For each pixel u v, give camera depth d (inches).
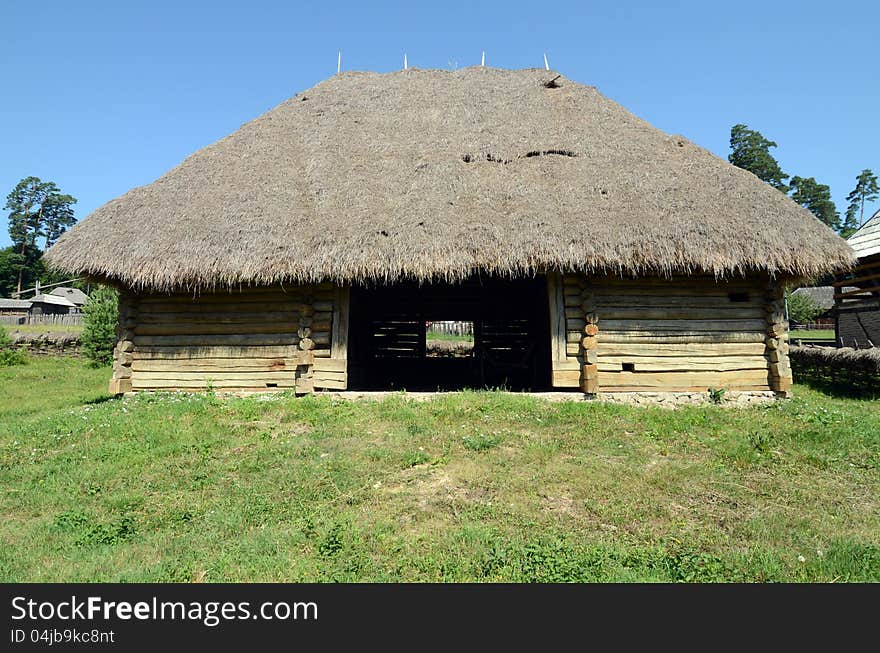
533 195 388.5
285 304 399.9
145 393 396.2
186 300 408.2
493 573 162.4
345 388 387.5
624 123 484.7
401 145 458.0
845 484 236.1
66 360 776.3
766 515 204.5
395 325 639.1
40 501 221.5
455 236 353.4
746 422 323.3
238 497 220.2
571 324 383.2
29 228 3198.8
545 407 343.9
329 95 539.2
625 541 183.9
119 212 395.9
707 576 161.2
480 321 586.6
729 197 384.8
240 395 392.8
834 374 542.3
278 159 446.9
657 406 365.4
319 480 232.7
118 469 251.1
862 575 163.6
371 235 357.7
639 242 346.9
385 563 168.2
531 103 517.3
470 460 255.1
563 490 223.9
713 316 391.2
